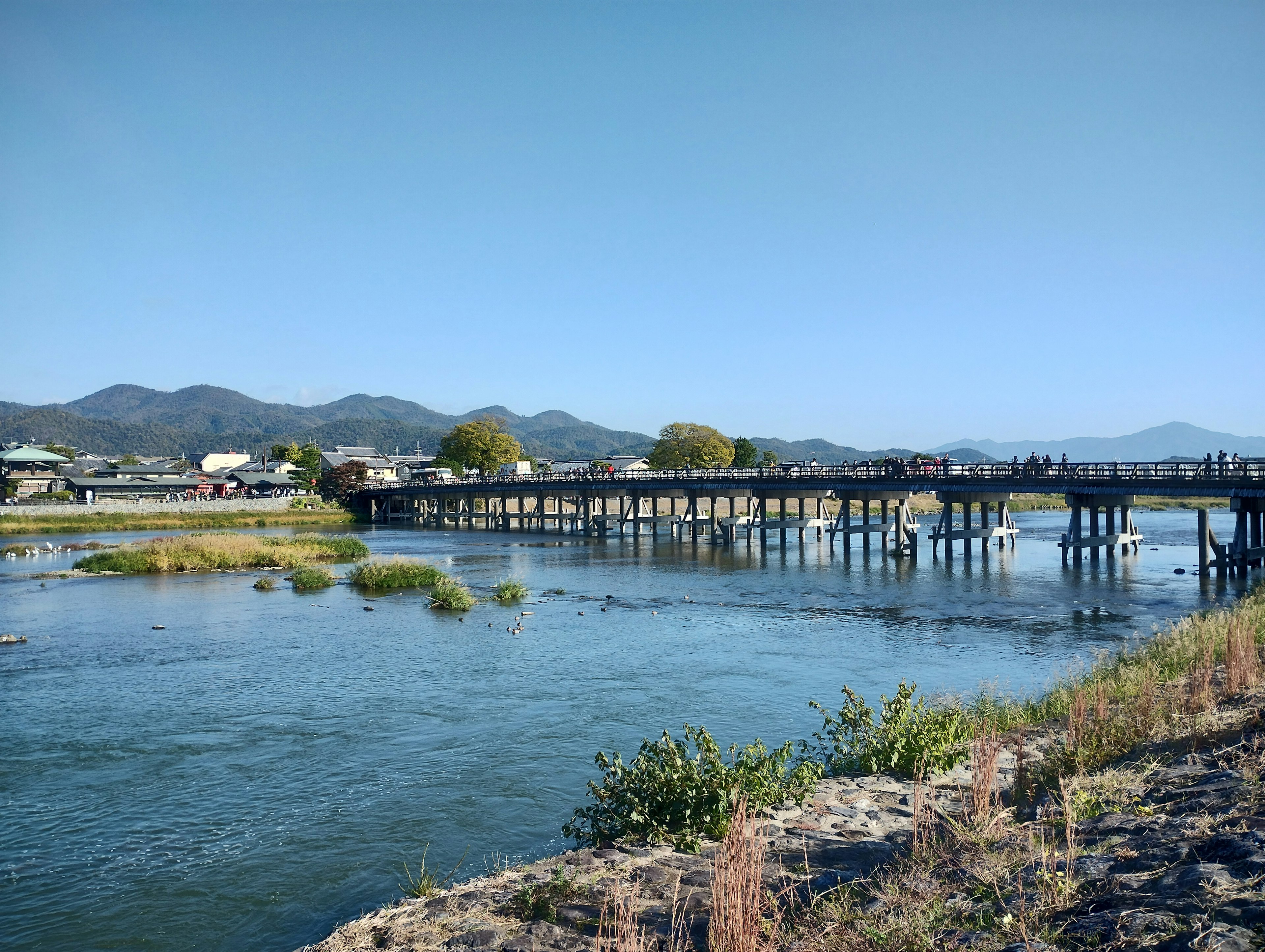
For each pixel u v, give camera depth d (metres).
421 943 9.07
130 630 32.78
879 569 52.00
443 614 36.25
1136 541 51.06
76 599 41.38
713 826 11.87
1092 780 11.48
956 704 18.28
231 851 13.56
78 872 12.96
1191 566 48.94
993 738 13.93
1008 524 60.84
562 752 17.97
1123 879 7.84
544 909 9.71
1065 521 97.94
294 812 15.09
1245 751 11.32
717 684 23.67
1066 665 25.05
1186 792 10.21
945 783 13.74
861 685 23.34
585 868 10.88
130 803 15.59
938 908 8.20
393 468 175.00
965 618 34.09
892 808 12.78
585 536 84.62
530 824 14.38
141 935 11.15
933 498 126.31
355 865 12.96
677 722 19.98
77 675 25.41
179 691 23.48
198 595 42.66
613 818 12.40
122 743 19.05
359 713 21.17
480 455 147.38
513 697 22.42
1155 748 12.68
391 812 14.98
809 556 61.50
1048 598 38.81
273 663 26.77
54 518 93.44
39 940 11.06
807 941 7.96
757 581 47.19
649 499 115.94
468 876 12.38
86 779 16.83
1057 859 8.73
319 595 42.34
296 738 19.25
